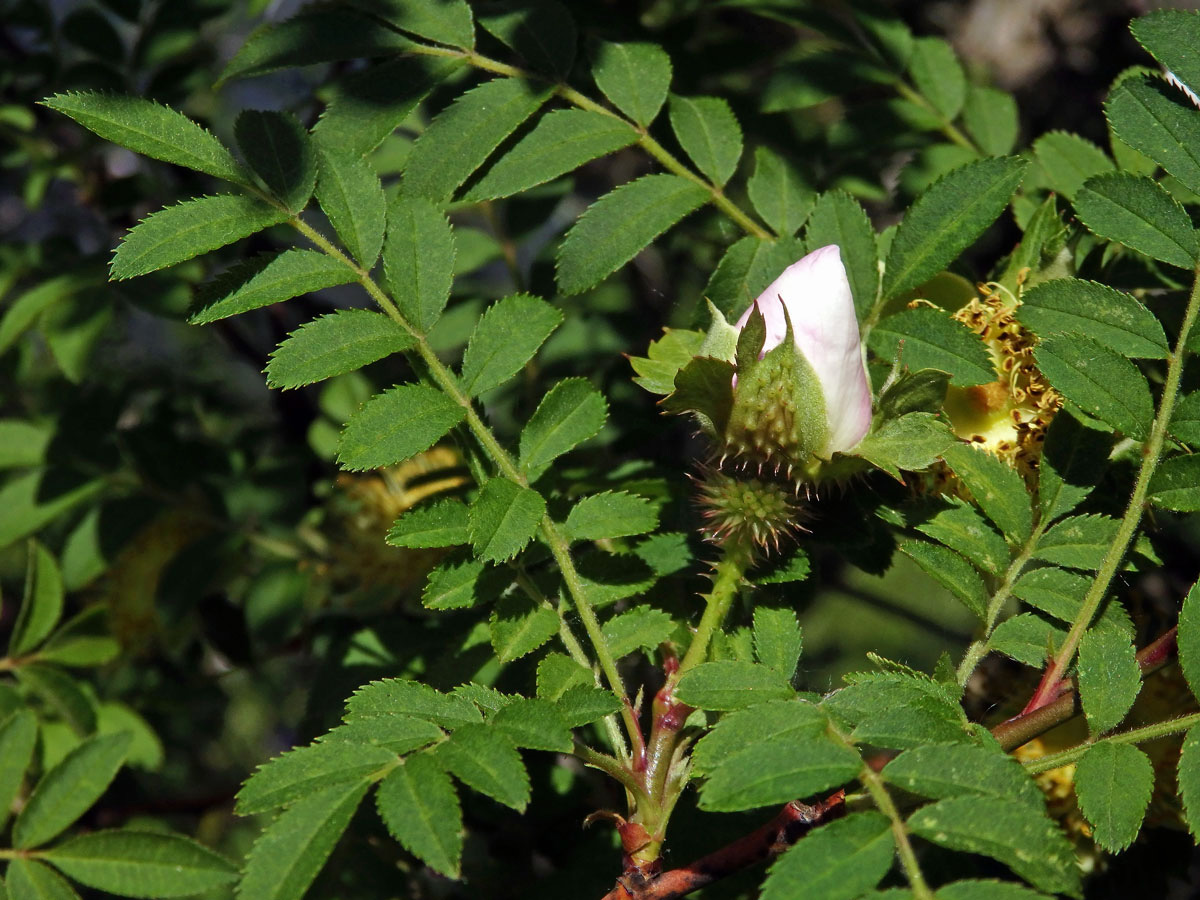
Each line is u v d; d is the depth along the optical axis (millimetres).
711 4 612
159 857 503
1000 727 484
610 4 628
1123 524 484
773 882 434
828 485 488
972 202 506
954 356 500
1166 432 483
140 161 677
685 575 514
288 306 700
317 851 447
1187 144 488
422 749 459
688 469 544
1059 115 752
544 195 626
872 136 584
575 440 499
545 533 495
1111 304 491
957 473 494
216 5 654
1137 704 521
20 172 798
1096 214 492
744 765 447
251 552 639
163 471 642
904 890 434
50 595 622
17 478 645
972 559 495
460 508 494
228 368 942
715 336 481
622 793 561
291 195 497
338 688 578
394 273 498
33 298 609
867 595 673
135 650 636
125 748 520
